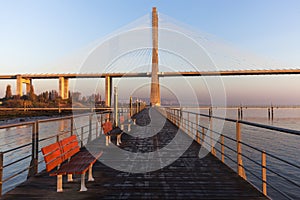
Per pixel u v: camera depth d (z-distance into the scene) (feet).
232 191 10.86
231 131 75.25
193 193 10.68
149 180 12.41
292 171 34.94
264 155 10.57
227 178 12.64
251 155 43.91
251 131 76.18
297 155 43.86
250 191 10.86
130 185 11.68
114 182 12.09
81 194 10.56
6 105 156.66
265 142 56.29
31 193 10.59
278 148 49.67
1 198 10.05
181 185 11.66
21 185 11.50
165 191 10.94
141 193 10.73
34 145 13.15
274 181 31.14
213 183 11.91
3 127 9.99
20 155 43.86
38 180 12.19
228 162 37.78
